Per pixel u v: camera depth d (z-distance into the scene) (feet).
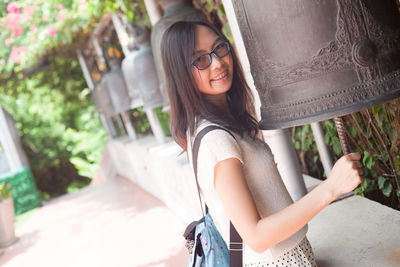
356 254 6.40
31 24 22.97
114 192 28.60
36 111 47.34
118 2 17.37
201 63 4.91
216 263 5.33
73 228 22.52
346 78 3.95
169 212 18.76
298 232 5.32
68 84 39.34
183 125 5.22
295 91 4.22
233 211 4.41
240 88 5.50
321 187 4.24
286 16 4.04
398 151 8.55
